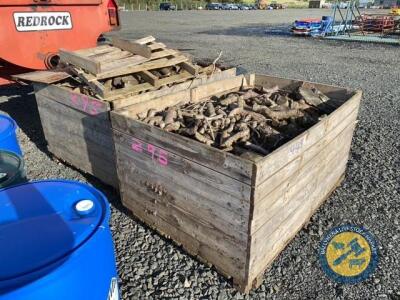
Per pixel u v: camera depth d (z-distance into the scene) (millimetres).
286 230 2600
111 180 3439
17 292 1231
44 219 1576
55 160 4219
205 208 2334
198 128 2764
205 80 4027
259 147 2553
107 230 1655
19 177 2438
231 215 2168
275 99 3520
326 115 2969
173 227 2699
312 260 2643
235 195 2082
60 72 3801
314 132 2494
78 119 3467
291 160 2275
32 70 4805
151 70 3836
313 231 2941
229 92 3957
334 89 3559
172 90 3584
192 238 2568
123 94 3340
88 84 3332
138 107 3059
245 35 16312
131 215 3113
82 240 1460
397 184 3617
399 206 3260
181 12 39188
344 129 3162
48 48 4820
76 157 3812
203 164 2199
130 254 2693
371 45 13633
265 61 10047
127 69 3469
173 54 3934
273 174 2102
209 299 2305
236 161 1982
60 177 3824
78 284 1424
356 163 4051
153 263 2602
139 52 3730
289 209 2516
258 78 4195
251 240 2133
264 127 2873
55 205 1683
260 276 2414
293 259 2654
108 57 3629
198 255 2592
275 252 2547
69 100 3467
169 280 2449
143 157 2652
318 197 3078
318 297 2336
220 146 2590
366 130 4984
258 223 2141
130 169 2840
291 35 16516
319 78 8023
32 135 4965
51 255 1371
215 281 2441
